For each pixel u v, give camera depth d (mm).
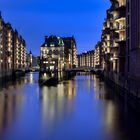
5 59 199625
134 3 83000
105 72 172750
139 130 44781
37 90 106000
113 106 66562
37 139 40781
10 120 52031
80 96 86375
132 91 72688
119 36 111562
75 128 46344
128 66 94188
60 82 152625
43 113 58469
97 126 47531
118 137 41375
